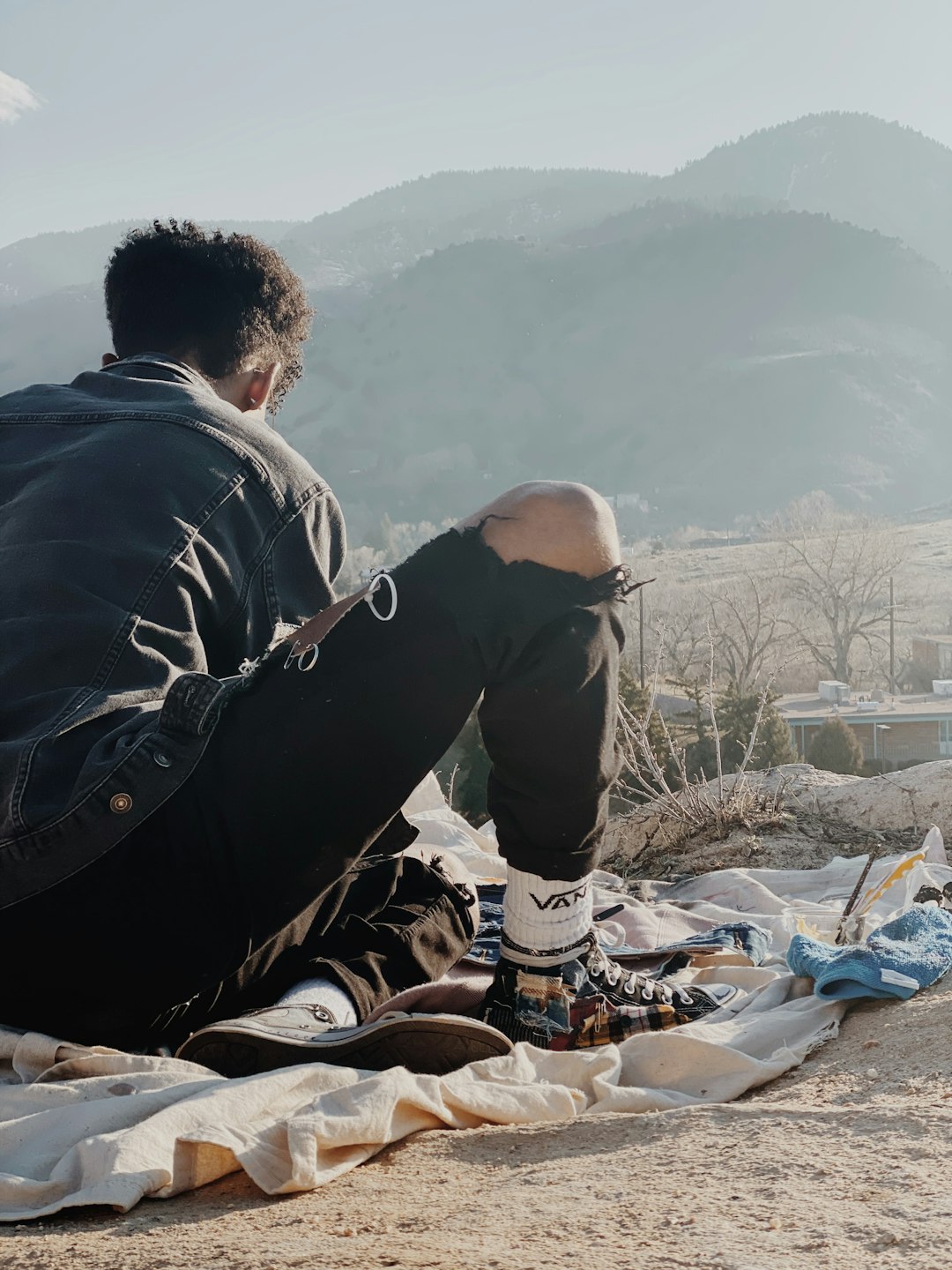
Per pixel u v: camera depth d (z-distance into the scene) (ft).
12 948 5.69
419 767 5.84
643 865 15.71
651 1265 3.45
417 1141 5.22
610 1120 5.30
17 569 5.91
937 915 8.04
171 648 6.00
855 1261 3.34
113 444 6.22
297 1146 4.66
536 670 5.78
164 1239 4.17
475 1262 3.58
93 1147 4.72
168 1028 6.23
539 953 6.34
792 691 196.75
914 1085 5.24
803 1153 4.46
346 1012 6.16
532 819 6.06
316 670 5.74
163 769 5.60
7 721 5.75
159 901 5.65
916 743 173.27
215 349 7.17
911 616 217.15
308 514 6.64
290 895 5.79
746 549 299.17
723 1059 5.91
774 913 11.82
